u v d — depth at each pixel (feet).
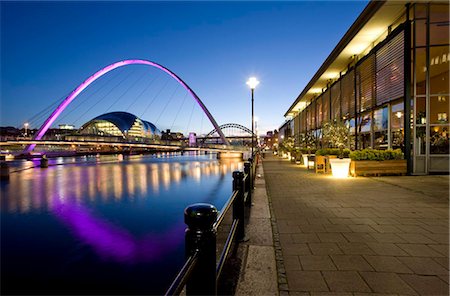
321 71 71.15
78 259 28.04
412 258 10.69
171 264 26.27
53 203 58.13
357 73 54.75
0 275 24.59
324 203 20.99
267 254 11.14
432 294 8.13
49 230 39.40
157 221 42.39
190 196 62.95
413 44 37.42
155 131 586.45
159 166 158.51
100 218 45.32
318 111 87.45
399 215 17.06
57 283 23.16
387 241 12.60
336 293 8.29
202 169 137.08
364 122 51.85
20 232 38.70
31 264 27.04
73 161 210.38
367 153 37.01
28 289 22.18
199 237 4.59
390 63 41.68
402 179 33.42
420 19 37.22
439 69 37.27
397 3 37.24
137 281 22.90
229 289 8.50
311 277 9.31
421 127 37.40
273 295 8.17
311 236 13.52
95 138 292.81
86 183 87.04
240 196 12.73
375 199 21.99
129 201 58.34
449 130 37.04
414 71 37.45
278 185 30.86
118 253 29.32
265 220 16.16
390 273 9.49
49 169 137.90
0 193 70.59
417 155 37.14
